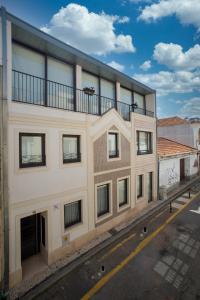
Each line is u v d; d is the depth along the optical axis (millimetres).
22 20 6516
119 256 8000
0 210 6039
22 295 6023
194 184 19984
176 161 18531
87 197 8961
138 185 13102
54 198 7570
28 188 6758
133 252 8266
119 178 10969
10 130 6262
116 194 10758
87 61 8961
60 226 7793
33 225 7883
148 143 14328
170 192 17000
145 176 13547
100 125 9594
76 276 6855
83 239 8742
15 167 6398
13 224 6371
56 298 5969
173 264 7461
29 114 6750
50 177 7434
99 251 8375
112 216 10453
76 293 6141
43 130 7176
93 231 9258
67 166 8055
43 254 7707
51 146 7457
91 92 9367
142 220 11508
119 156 10930
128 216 11648
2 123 6008
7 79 6137
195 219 11586
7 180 6141
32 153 7059
